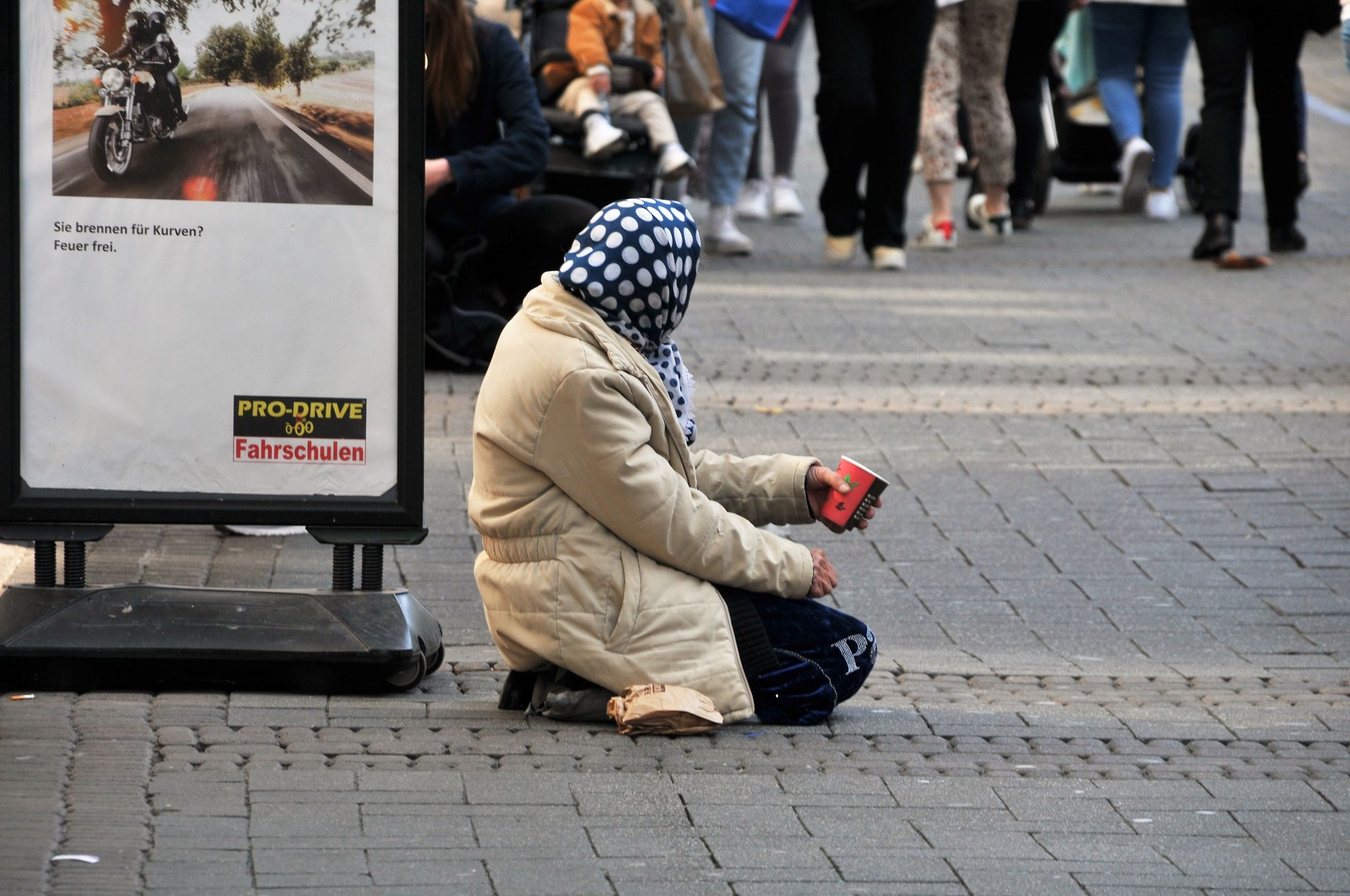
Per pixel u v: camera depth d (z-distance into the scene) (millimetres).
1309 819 10719
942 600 15953
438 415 20906
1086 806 10836
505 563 12148
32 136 12352
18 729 11438
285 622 12531
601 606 11852
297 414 12609
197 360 12555
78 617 12422
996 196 36781
